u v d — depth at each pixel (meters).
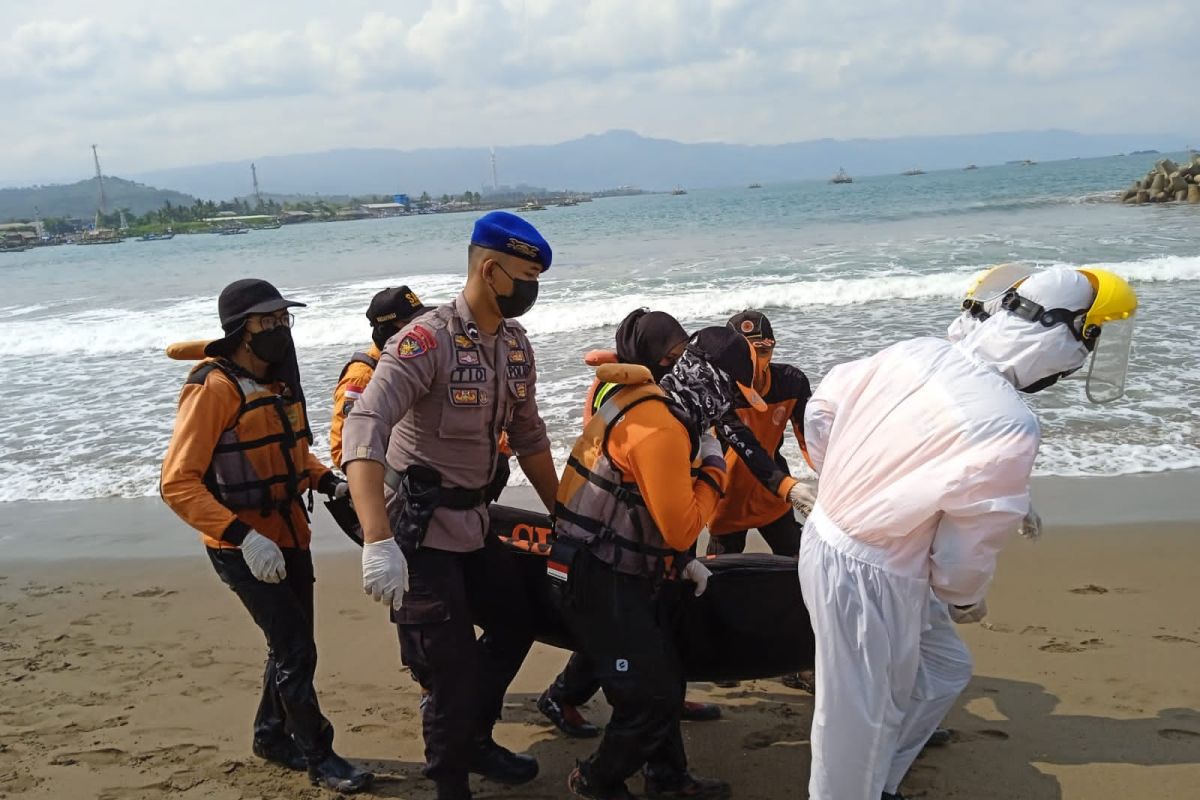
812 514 3.05
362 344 14.20
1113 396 3.18
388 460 3.25
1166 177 38.50
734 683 4.43
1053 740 3.75
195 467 3.38
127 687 4.62
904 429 2.78
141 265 40.72
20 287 31.19
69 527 7.37
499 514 3.69
